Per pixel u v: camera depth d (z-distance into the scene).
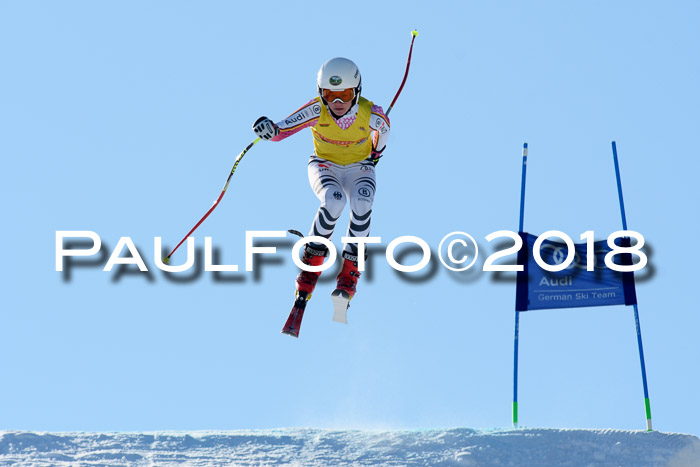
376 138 42.75
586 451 38.34
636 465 37.62
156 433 39.69
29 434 38.25
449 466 36.91
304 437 39.53
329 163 42.28
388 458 37.44
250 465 36.44
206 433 40.09
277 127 41.03
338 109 40.88
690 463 38.38
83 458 36.47
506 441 38.66
